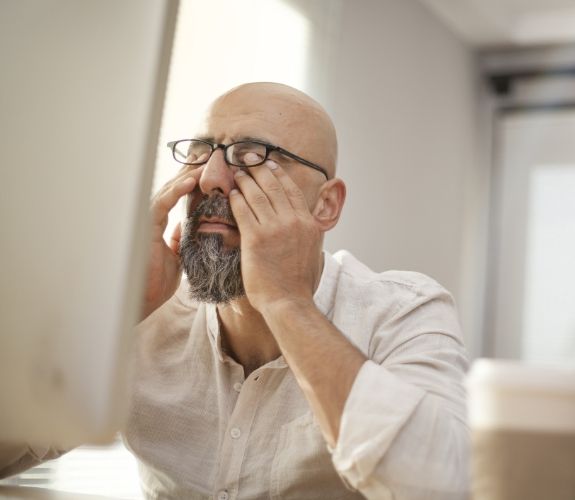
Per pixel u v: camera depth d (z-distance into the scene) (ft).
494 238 11.72
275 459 3.46
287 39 7.39
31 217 1.93
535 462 1.72
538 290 11.46
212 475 3.64
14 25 2.06
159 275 3.66
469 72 11.43
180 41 6.18
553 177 11.66
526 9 10.77
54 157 1.93
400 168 9.59
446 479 2.62
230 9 6.73
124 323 1.80
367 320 3.66
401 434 2.64
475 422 1.79
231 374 3.70
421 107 10.11
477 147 11.73
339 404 2.77
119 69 1.87
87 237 1.84
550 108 11.76
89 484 4.50
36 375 1.88
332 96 7.97
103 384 1.79
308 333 2.95
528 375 1.76
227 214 3.35
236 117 3.51
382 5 9.43
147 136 1.82
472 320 11.36
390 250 9.33
